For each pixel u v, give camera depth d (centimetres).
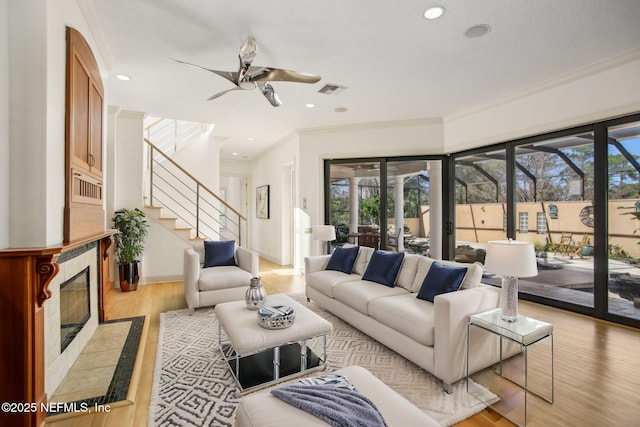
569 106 344
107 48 284
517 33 263
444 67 325
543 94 368
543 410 186
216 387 211
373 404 127
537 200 395
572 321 329
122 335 292
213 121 521
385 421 119
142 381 220
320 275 373
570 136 357
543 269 392
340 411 118
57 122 188
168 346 272
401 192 541
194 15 238
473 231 479
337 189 573
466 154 479
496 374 227
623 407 188
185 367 237
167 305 391
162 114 485
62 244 189
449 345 202
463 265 266
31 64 173
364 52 294
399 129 520
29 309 165
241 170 905
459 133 477
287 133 603
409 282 308
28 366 164
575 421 176
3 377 161
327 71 333
